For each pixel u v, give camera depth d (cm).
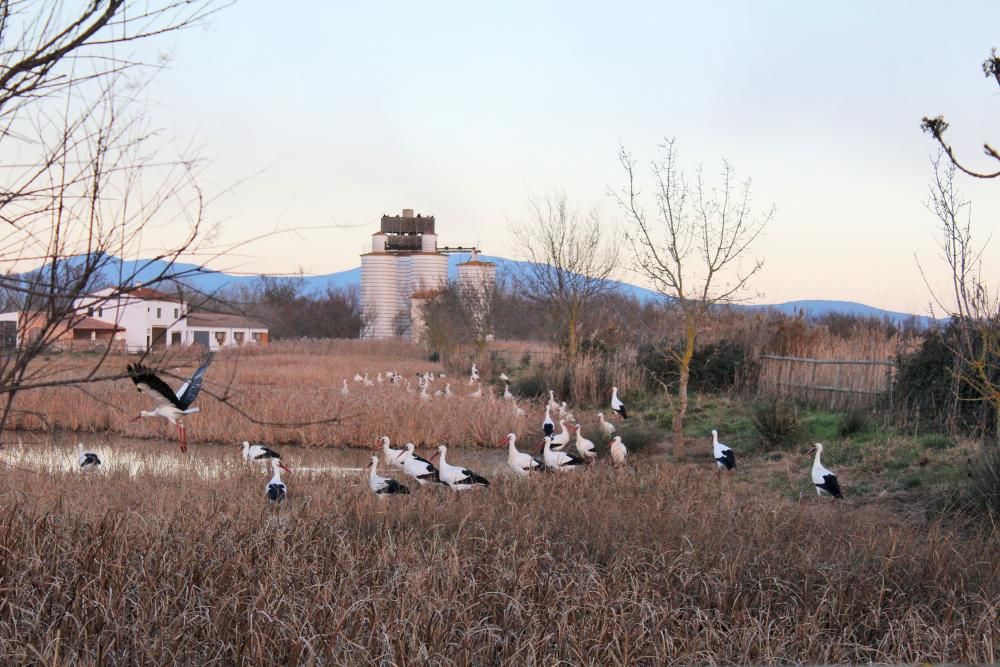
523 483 1609
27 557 868
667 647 809
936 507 1366
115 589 834
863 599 945
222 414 2523
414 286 9675
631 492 1510
